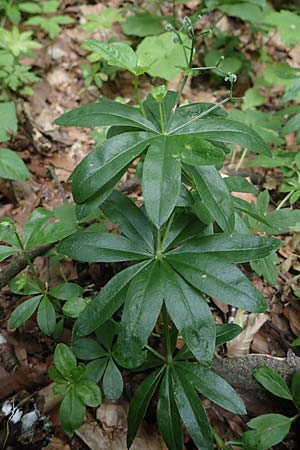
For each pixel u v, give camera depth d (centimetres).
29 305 27
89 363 26
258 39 51
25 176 33
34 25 49
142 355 23
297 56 51
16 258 31
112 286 23
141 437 27
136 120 23
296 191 34
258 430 25
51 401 28
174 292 22
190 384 25
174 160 21
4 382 28
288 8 54
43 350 30
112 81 46
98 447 26
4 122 35
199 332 22
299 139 34
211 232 25
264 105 46
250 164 37
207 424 23
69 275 32
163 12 52
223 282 22
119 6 53
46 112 43
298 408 26
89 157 22
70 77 47
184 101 43
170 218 24
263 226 30
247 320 31
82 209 23
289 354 28
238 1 43
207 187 22
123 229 25
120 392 25
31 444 27
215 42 48
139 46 44
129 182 37
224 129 23
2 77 43
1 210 36
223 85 47
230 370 28
